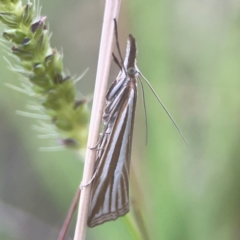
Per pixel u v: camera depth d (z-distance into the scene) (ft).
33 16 0.36
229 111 0.40
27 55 0.36
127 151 0.37
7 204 0.45
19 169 0.45
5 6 0.36
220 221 0.39
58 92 0.37
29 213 0.45
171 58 0.40
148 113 0.39
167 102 0.40
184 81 0.40
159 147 0.39
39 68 0.36
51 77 0.37
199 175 0.40
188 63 0.41
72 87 0.37
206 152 0.40
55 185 0.41
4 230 0.44
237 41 0.40
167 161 0.39
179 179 0.39
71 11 0.44
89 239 0.42
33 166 0.44
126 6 0.39
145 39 0.40
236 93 0.40
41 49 0.36
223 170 0.40
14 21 0.36
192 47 0.41
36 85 0.37
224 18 0.41
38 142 0.41
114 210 0.37
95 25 0.44
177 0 0.41
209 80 0.41
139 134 0.40
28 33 0.36
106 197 0.37
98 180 0.37
